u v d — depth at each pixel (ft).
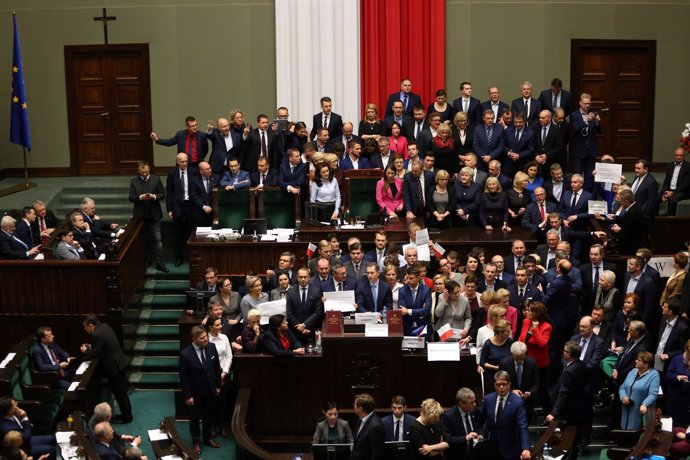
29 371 48.65
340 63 67.15
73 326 53.01
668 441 40.81
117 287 52.54
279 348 45.88
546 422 45.14
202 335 45.93
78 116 69.56
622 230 53.52
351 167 58.13
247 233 55.47
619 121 69.51
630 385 43.34
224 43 68.69
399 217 56.95
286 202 57.36
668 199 58.75
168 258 61.31
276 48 67.31
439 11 67.15
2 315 53.06
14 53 63.05
